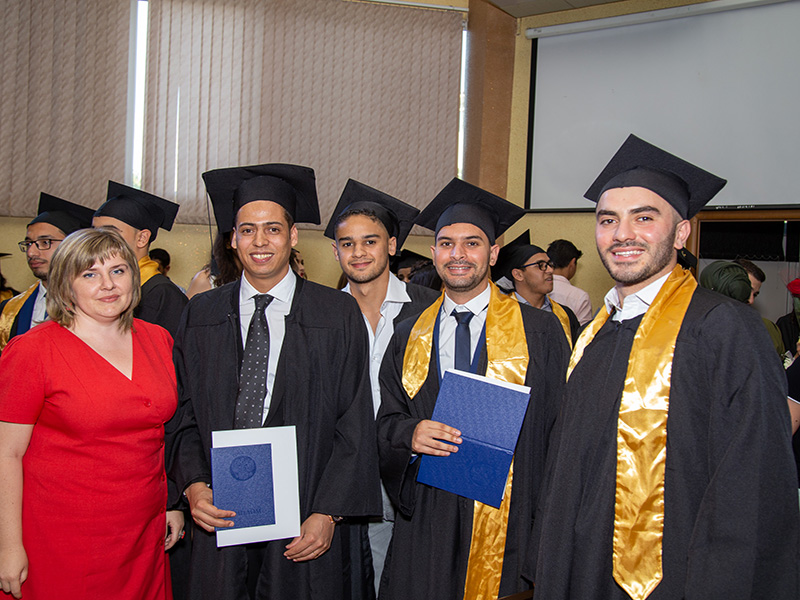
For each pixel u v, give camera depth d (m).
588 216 5.43
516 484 1.94
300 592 1.94
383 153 5.47
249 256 2.01
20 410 1.66
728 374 1.38
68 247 1.73
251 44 5.26
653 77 5.11
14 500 1.65
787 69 4.64
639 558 1.42
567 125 5.46
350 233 2.44
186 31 5.17
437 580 1.94
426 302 2.62
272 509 1.83
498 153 5.77
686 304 1.52
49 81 5.02
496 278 3.69
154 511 1.85
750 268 3.87
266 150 5.28
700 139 4.93
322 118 5.36
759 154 4.74
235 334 2.03
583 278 5.44
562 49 5.49
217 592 1.88
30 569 1.68
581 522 1.51
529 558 1.72
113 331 1.82
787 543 1.29
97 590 1.71
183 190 5.19
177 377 2.07
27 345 1.68
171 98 5.17
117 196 2.71
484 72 5.69
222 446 1.82
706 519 1.32
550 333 2.08
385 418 2.08
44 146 5.01
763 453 1.30
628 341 1.57
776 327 4.20
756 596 1.27
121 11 5.12
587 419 1.58
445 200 2.25
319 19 5.36
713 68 4.88
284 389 1.98
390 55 5.48
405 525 2.06
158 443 1.86
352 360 2.11
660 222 1.54
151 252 4.73
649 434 1.45
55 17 5.03
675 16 4.96
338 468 2.00
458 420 1.86
